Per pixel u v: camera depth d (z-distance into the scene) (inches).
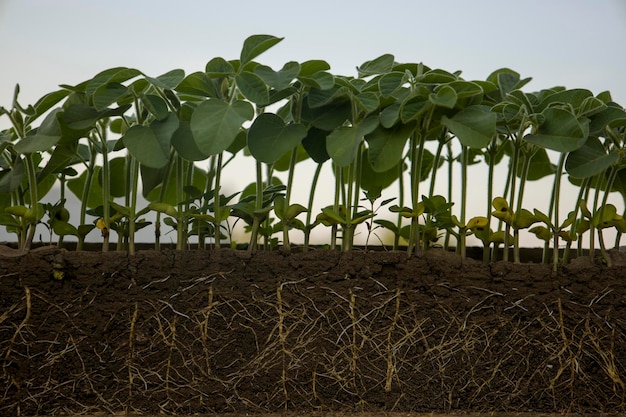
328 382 37.0
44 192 49.2
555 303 37.9
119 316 36.8
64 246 47.8
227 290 37.2
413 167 39.5
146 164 34.7
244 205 39.8
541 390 37.6
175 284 37.1
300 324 37.2
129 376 36.3
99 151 41.6
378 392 37.1
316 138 40.3
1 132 42.4
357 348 37.1
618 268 38.1
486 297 37.9
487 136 35.0
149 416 35.9
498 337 37.8
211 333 36.9
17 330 35.8
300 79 36.2
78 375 36.3
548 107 37.6
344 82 36.8
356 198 39.8
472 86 37.1
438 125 40.2
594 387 37.7
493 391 37.5
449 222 40.2
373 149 36.5
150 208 38.8
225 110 35.0
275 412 36.6
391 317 37.5
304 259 37.6
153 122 37.0
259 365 36.8
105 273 36.8
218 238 39.0
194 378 36.6
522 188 39.3
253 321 37.1
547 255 41.1
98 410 36.2
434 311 37.7
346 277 37.5
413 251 40.9
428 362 37.4
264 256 37.6
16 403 35.8
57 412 36.0
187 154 36.8
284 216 38.4
